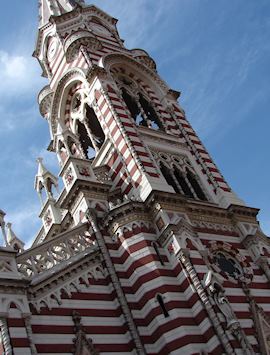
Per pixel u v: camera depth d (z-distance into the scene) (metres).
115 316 30.11
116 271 31.98
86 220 34.88
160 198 34.53
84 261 31.66
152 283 30.91
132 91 47.75
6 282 26.55
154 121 47.00
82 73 45.25
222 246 36.22
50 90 50.59
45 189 43.12
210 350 28.88
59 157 42.44
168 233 32.81
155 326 29.59
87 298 30.02
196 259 32.06
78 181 35.78
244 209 39.69
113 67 47.56
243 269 35.69
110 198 36.84
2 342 24.80
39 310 27.64
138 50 52.50
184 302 30.62
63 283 29.73
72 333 27.73
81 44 47.28
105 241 33.41
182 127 46.00
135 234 33.09
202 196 41.00
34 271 29.39
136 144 39.00
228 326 28.84
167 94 48.97
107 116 41.34
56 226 39.75
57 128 45.22
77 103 47.06
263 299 34.44
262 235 39.03
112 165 39.19
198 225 36.50
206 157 44.09
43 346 26.33
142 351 28.75
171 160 41.72
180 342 28.62
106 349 28.25
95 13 55.31
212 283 30.17
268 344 31.17
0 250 27.77
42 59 53.69
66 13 53.50
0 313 25.36
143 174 36.47
